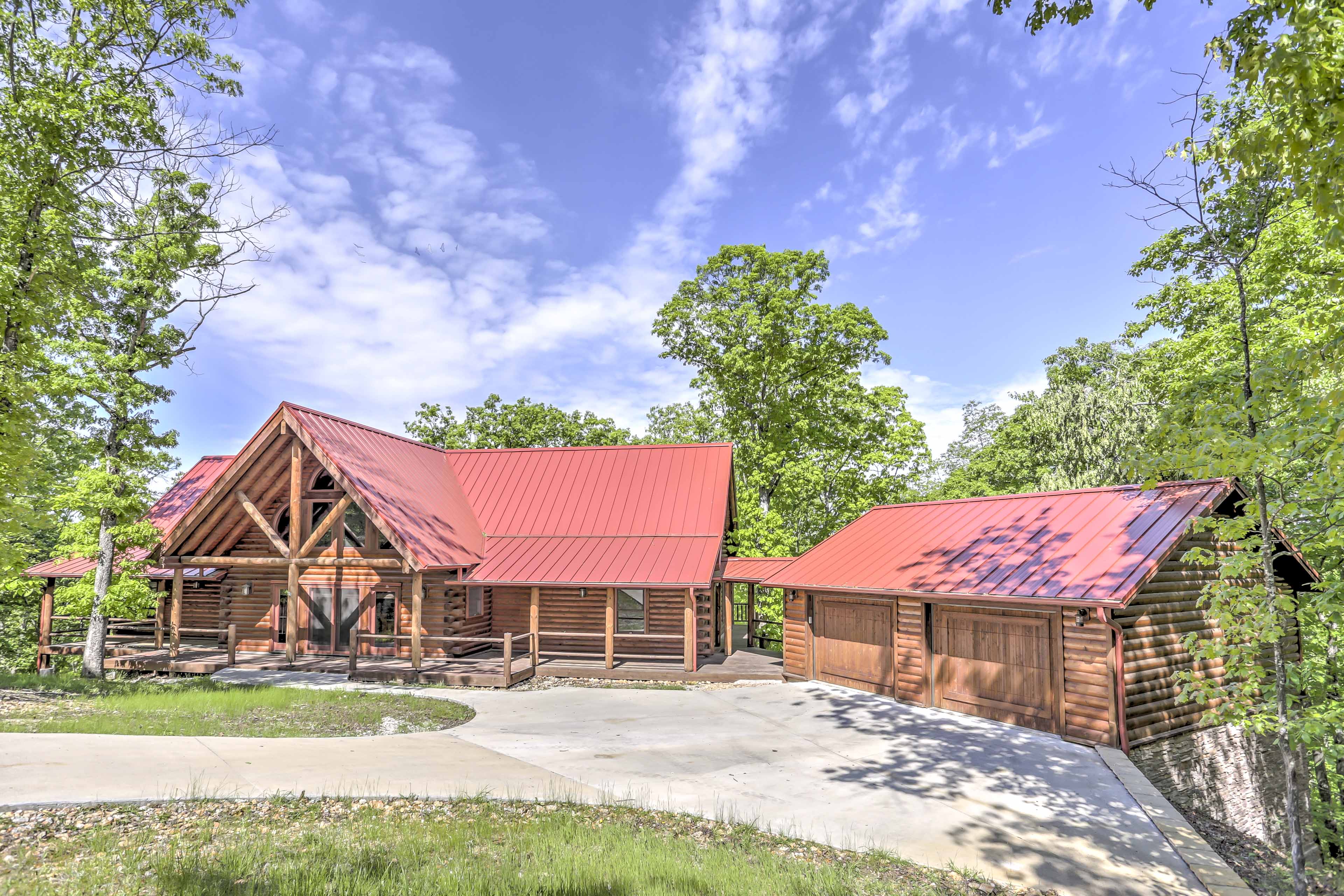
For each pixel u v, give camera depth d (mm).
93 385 20172
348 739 12578
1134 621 13305
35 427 12531
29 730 11617
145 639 26500
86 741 10836
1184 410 8266
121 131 16438
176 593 22078
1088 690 13242
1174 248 23312
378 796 9219
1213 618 8508
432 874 6750
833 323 36031
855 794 10492
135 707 14391
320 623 23625
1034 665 14328
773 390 37469
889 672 17516
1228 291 20109
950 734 13961
